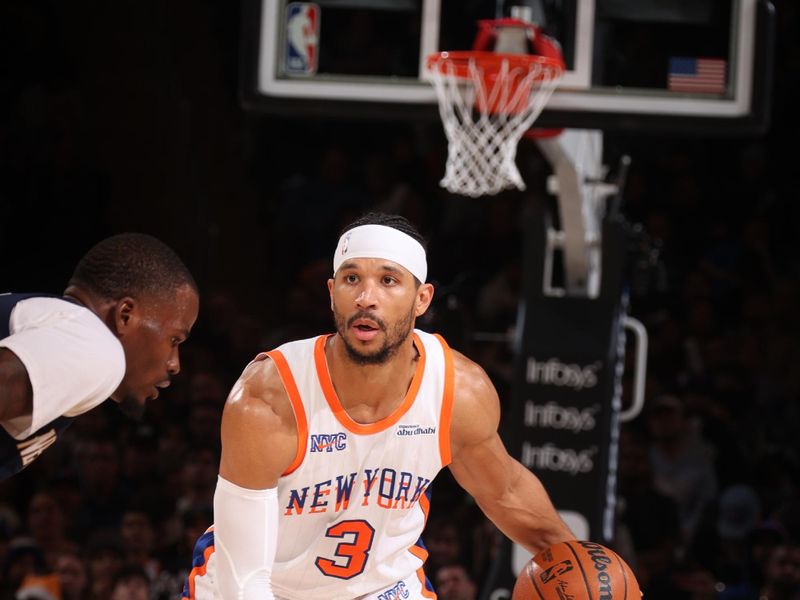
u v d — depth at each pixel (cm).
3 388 557
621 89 1073
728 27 1083
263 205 2291
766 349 1917
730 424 1750
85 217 2080
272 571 700
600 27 1084
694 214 2139
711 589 1439
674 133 1084
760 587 1436
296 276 2142
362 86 1094
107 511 1525
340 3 1109
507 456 725
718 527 1573
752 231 2078
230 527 657
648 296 1981
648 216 2120
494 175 1078
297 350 670
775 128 2200
